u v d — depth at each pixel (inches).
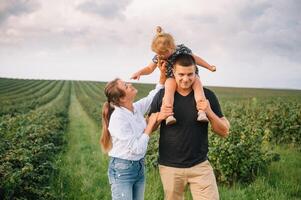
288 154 483.5
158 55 194.1
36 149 365.1
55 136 594.2
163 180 188.4
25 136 438.6
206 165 184.1
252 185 321.1
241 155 333.7
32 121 684.7
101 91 3462.1
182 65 173.5
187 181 186.2
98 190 320.5
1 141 362.6
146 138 177.5
